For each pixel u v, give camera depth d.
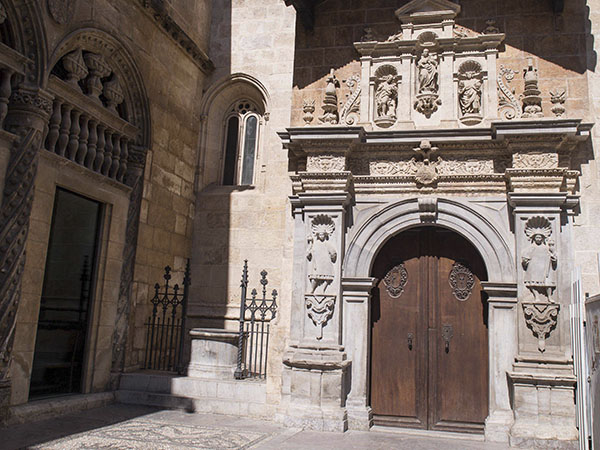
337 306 9.34
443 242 9.73
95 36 9.55
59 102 8.92
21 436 7.34
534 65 9.73
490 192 9.42
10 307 7.81
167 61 11.70
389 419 9.38
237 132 13.30
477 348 9.30
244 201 12.48
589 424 6.32
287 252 9.94
